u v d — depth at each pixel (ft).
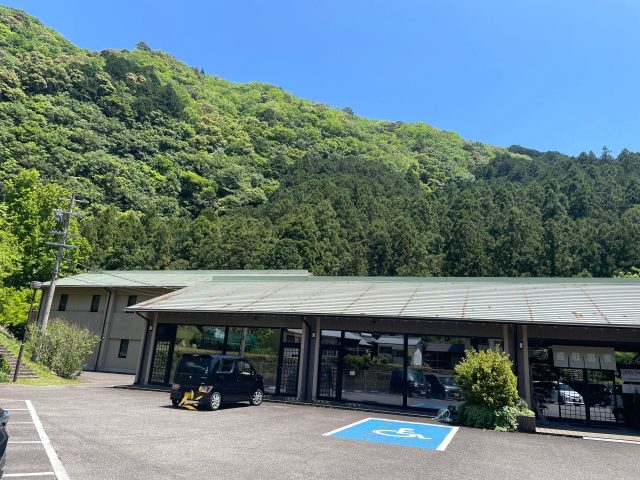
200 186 257.96
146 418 33.45
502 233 189.67
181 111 344.90
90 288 97.55
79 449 22.29
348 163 301.22
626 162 294.46
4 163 188.44
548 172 291.99
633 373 43.39
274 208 206.49
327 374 52.26
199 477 18.38
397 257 173.78
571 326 41.63
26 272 116.26
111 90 308.81
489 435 34.40
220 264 153.89
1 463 14.71
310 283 67.21
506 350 45.39
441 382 47.37
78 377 67.05
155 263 156.97
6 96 242.78
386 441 29.22
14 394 42.57
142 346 61.67
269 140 381.60
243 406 44.70
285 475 19.34
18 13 380.17
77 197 198.29
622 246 166.71
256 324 56.70
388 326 50.75
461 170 404.57
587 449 30.76
